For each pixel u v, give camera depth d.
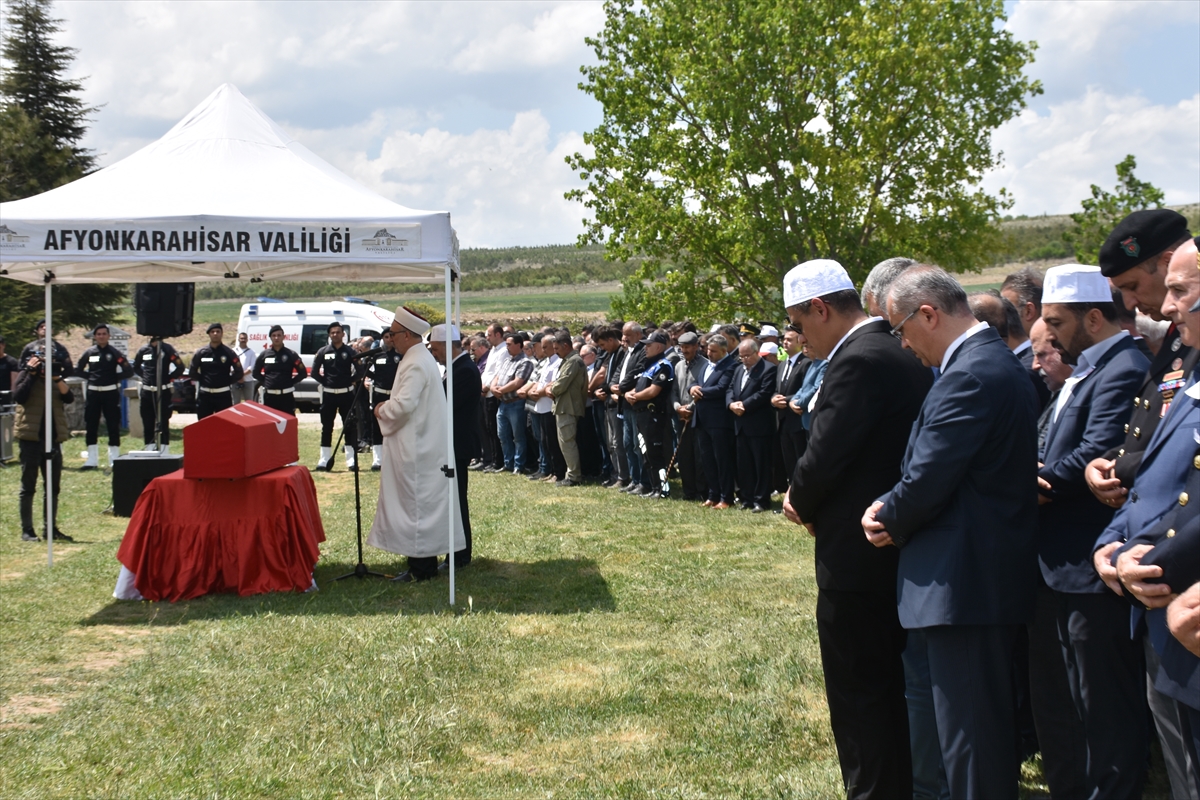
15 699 4.88
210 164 7.05
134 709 4.65
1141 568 2.37
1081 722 3.37
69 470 13.90
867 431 3.13
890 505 2.92
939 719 2.90
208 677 5.07
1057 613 3.41
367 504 11.01
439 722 4.41
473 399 7.73
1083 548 3.27
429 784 3.81
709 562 7.50
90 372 13.88
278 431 7.22
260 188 6.84
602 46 25.42
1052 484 3.33
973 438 2.81
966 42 24.52
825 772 3.82
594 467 12.45
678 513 9.73
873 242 24.53
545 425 12.45
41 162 35.56
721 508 9.91
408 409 7.00
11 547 8.73
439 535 7.13
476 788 3.77
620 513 9.83
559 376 11.80
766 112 22.81
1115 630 3.20
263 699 4.74
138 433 17.98
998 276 48.59
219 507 6.86
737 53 22.89
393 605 6.52
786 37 22.52
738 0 22.94
